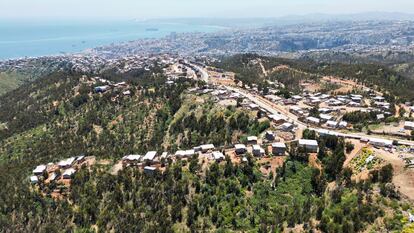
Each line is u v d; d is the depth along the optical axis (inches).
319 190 5285.4
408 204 4564.5
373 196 4773.6
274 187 5457.7
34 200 6186.0
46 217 5831.7
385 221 4340.6
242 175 5649.6
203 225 5044.3
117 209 5590.6
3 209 6161.4
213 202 5310.0
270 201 5246.1
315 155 5979.3
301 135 6948.8
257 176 5639.8
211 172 5743.1
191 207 5231.3
